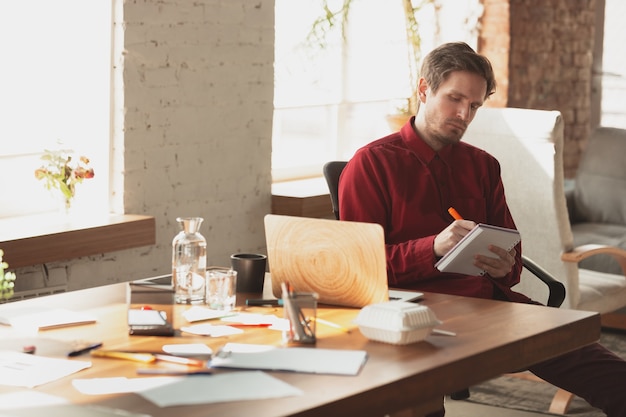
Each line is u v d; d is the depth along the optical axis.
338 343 2.34
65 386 1.97
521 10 7.47
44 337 2.37
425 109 3.37
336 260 2.71
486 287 3.29
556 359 3.22
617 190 6.32
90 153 4.66
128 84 4.58
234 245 5.25
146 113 4.68
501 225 3.51
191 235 2.77
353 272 2.70
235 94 5.15
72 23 4.62
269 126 5.39
